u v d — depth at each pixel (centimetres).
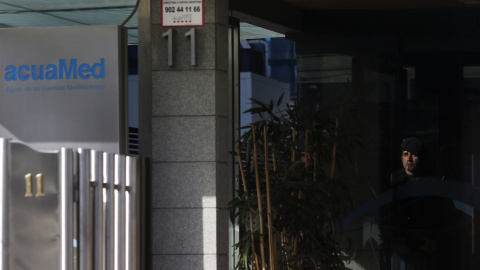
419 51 1274
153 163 984
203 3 984
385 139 1268
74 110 946
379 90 1274
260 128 1116
